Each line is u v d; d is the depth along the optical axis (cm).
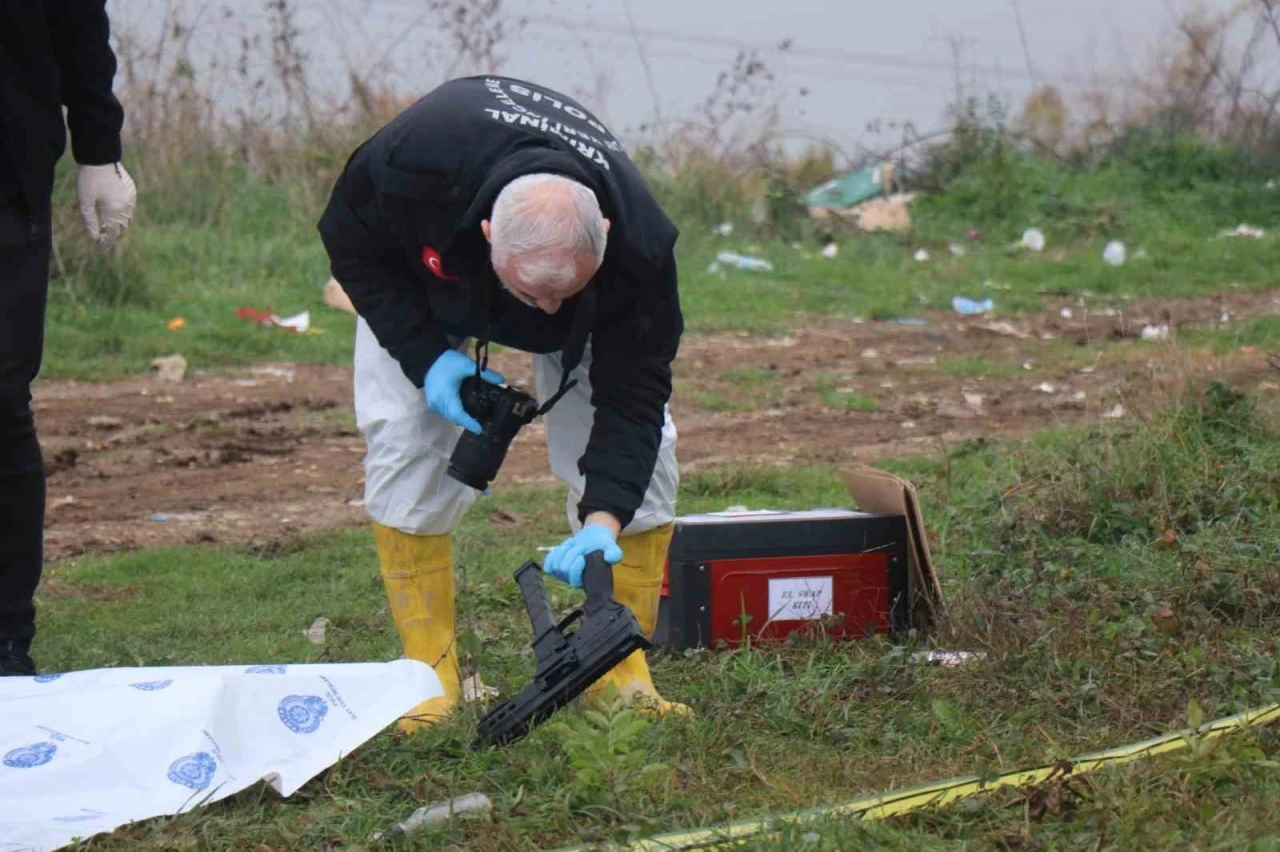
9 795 545
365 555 1052
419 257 600
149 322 1817
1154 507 956
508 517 1158
